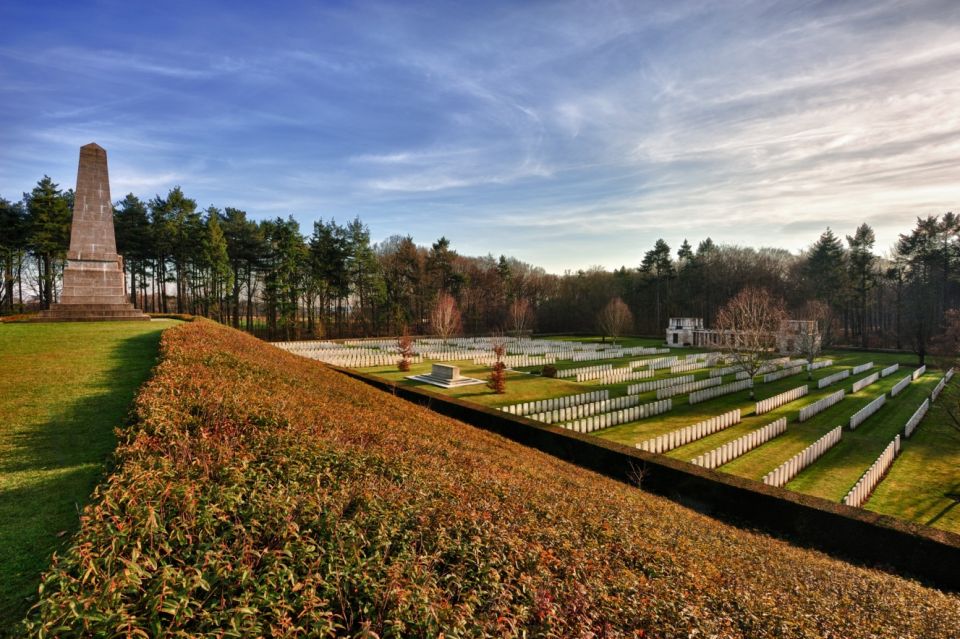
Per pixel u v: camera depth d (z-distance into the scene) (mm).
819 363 39719
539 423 15898
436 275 69500
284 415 7582
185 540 3588
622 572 5336
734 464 15812
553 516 6523
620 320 60344
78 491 5770
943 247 53344
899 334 54406
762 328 31531
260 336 59750
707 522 9828
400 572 3775
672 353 49938
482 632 3434
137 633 2695
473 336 67438
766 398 26438
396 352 40812
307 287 60281
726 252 75312
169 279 54594
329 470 5762
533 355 43812
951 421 21562
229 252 54750
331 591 3471
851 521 9492
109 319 25250
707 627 4598
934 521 12000
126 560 3045
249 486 4719
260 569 3484
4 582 3982
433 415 15492
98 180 25406
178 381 8094
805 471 15211
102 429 8016
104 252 25484
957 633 5863
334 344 47281
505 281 77500
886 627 5605
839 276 57438
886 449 15805
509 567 4453
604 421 19859
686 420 21188
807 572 7324
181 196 51281
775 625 4988
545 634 3770
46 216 42000
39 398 9680
